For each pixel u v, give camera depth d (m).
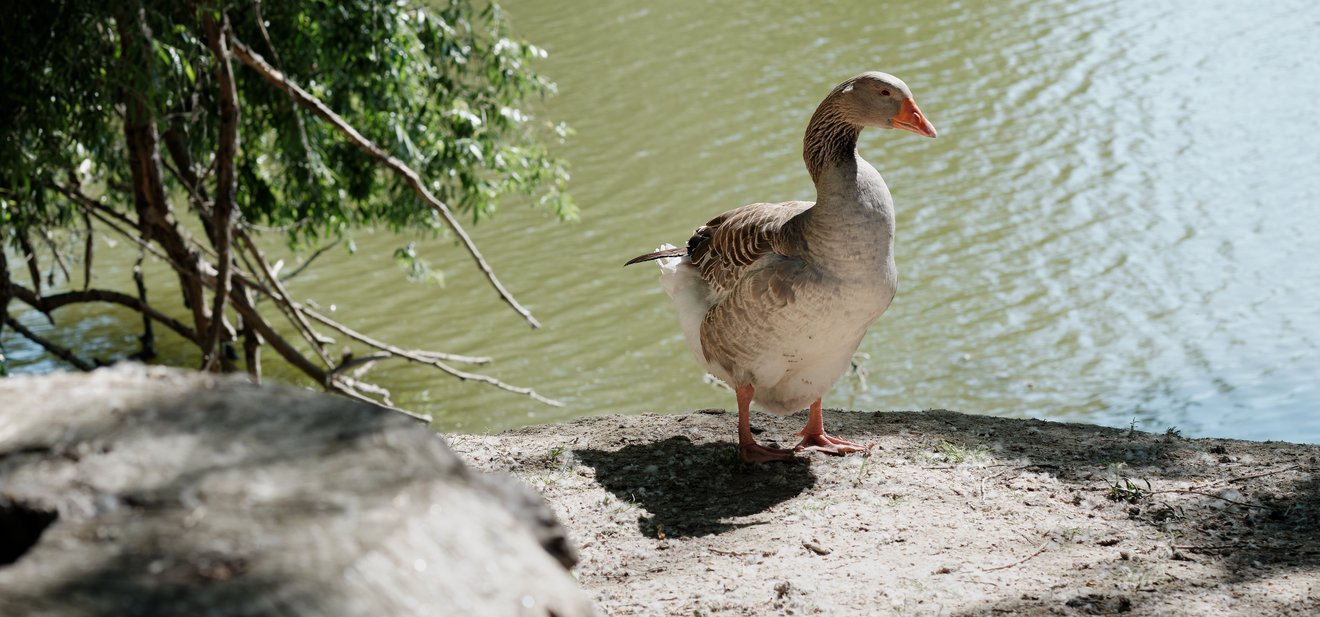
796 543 5.03
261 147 14.80
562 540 2.54
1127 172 20.72
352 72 13.11
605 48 28.03
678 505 5.68
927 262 18.42
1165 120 22.69
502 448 6.62
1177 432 6.47
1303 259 17.44
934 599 4.32
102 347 18.34
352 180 14.65
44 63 9.67
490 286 19.08
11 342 18.53
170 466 2.35
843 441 6.39
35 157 10.59
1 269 12.46
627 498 5.80
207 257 14.91
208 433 2.50
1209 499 5.24
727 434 6.74
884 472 5.86
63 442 2.46
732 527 5.33
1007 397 14.70
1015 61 26.00
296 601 1.88
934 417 7.00
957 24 28.39
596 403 15.75
